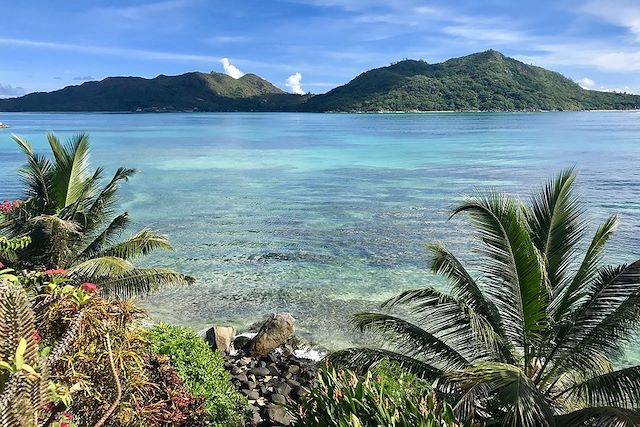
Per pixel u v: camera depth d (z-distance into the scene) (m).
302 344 15.24
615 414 7.05
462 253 23.56
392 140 90.94
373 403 5.33
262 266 22.19
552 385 8.88
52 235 12.19
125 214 14.57
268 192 40.31
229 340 15.04
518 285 8.24
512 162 57.66
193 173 50.94
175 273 12.63
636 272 8.19
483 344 8.91
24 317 2.96
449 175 48.41
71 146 14.60
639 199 35.28
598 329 8.06
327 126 143.88
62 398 3.57
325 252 24.11
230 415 9.22
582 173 47.75
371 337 15.67
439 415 5.60
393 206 34.53
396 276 20.89
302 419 5.77
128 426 5.00
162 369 6.80
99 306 4.71
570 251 9.26
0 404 2.69
